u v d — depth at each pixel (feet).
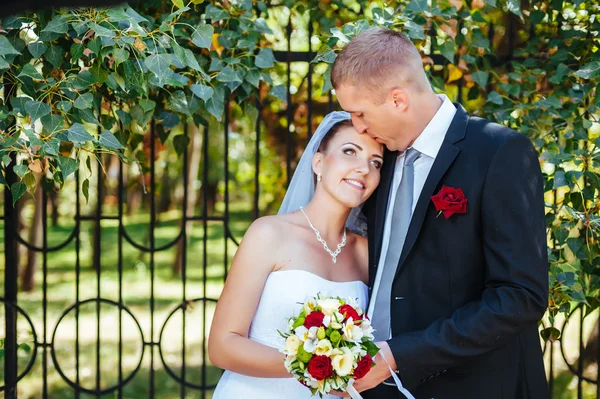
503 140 7.21
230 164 36.60
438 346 6.98
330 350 6.49
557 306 10.13
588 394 16.63
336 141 8.05
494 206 7.04
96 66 8.77
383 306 7.80
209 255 36.73
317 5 12.07
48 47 9.08
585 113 10.51
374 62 7.30
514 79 10.84
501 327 6.88
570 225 9.87
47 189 11.05
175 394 18.85
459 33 11.00
